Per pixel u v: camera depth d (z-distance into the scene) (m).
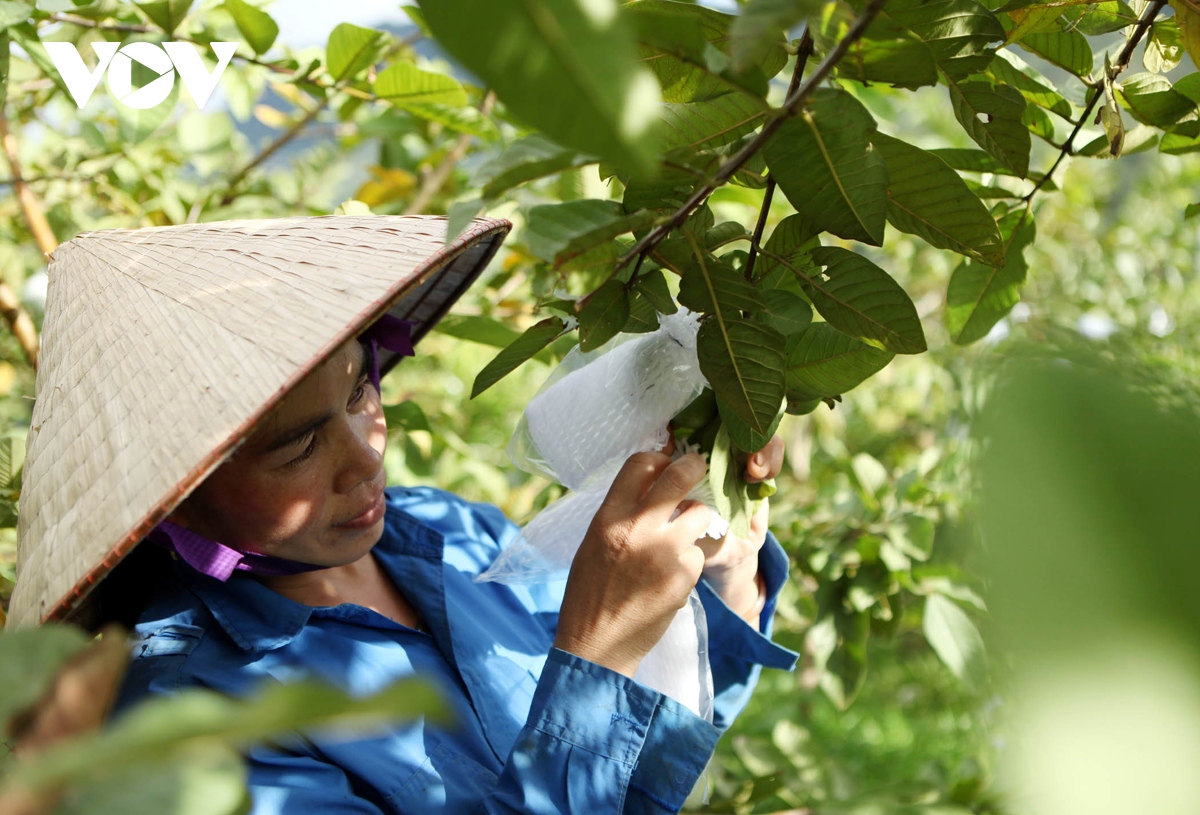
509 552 1.10
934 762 1.69
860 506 1.69
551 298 0.77
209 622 1.00
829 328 0.86
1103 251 3.23
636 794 0.94
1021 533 0.19
